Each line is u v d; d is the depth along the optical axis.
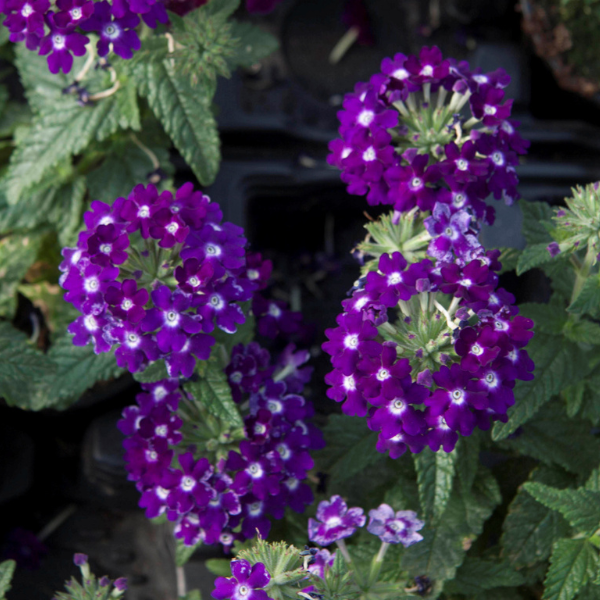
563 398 0.78
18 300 0.86
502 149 0.74
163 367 0.74
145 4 0.74
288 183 0.89
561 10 0.88
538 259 0.73
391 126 0.73
